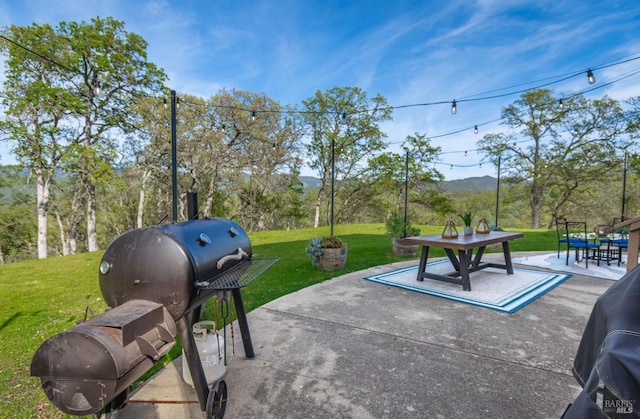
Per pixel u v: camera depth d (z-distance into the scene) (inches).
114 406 75.9
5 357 109.2
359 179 858.1
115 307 71.7
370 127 792.3
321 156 847.1
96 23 523.2
